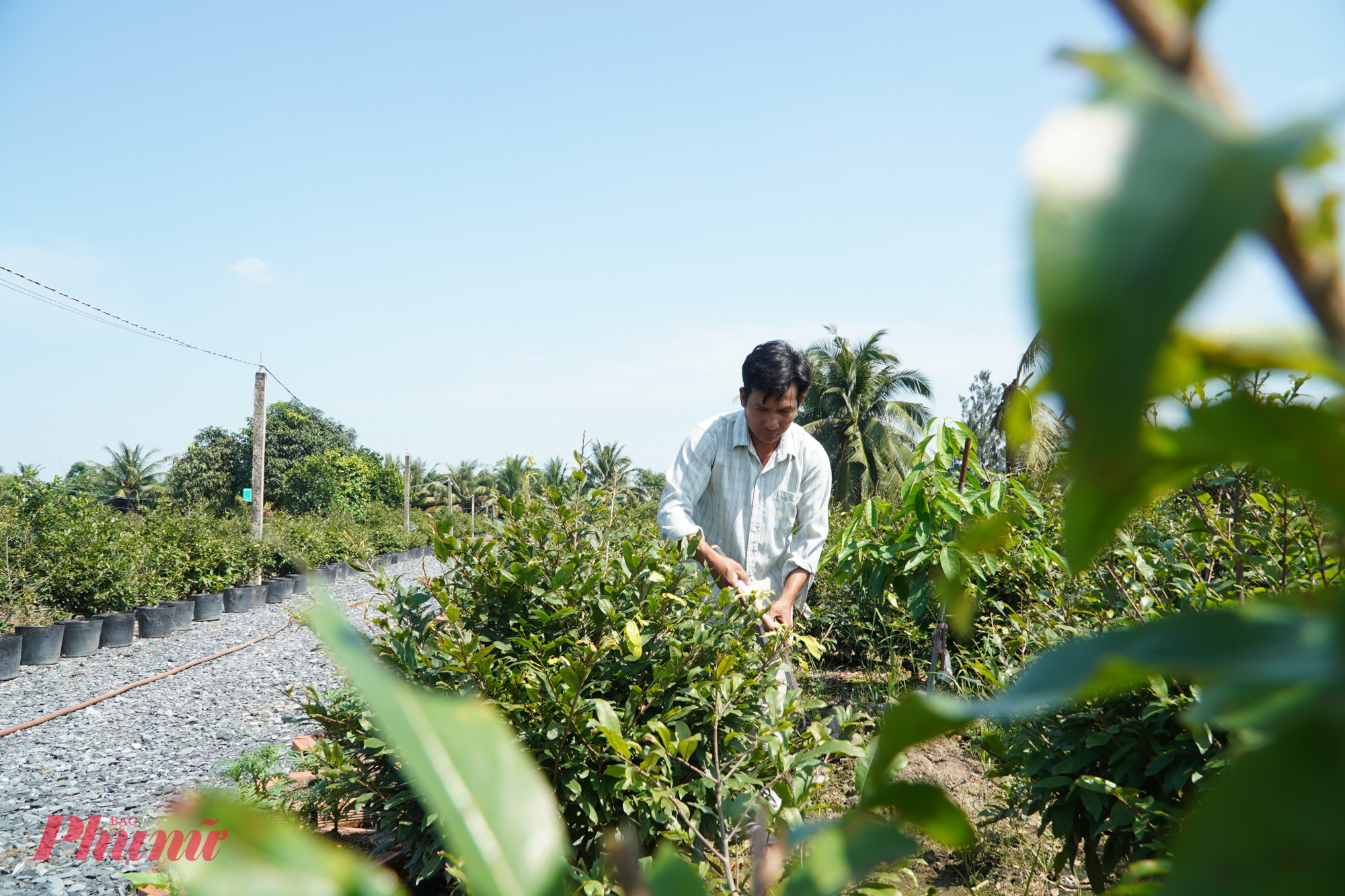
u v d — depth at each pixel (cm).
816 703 186
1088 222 12
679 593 253
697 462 307
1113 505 24
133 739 545
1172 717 189
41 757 506
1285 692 18
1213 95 16
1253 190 12
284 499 3269
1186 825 20
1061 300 11
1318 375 18
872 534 504
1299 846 18
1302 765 18
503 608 262
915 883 134
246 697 662
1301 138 12
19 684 727
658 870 30
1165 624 22
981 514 351
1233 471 180
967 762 373
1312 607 21
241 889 20
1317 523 159
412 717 23
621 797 207
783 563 316
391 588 265
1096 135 13
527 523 269
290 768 382
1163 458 23
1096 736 200
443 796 23
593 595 252
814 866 30
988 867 273
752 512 308
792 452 310
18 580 934
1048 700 22
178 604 1065
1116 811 198
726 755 211
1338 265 17
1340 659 18
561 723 217
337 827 305
